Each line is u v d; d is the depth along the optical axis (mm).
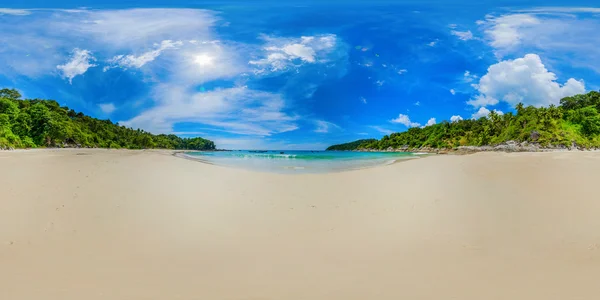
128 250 5562
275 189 10609
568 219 7074
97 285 4254
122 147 108000
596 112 92125
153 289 4172
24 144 60062
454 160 17375
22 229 6430
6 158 19500
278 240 6211
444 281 4484
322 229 6879
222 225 7047
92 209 7781
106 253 5410
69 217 7195
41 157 20422
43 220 6961
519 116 102875
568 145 83938
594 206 7816
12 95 83188
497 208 7992
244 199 9227
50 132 73000
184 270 4797
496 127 111312
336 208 8453
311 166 20625
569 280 4496
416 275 4684
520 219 7203
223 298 3969
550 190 9281
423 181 11469
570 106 103688
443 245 5922
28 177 11203
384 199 9234
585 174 11398
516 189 9547
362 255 5469
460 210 7973
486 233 6484
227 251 5617
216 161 25641
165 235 6355
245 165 21406
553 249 5660
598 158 17406
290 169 18469
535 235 6316
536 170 12469
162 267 4891
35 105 74500
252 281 4461
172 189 10016
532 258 5293
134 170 13180
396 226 7031
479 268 4918
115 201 8477
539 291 4184
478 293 4141
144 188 9961
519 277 4598
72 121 93375
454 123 138125
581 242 5914
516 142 93875
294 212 8094
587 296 4047
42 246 5641
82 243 5828
